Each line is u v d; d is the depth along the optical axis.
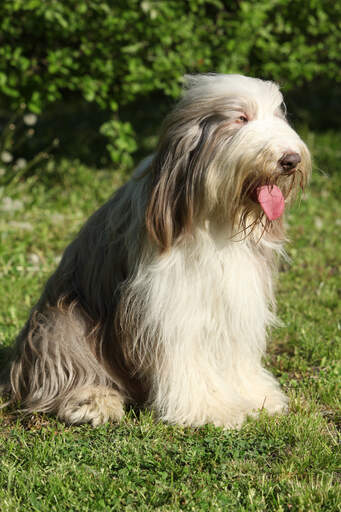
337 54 8.97
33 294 5.43
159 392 3.54
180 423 3.51
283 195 3.36
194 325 3.40
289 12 8.55
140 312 3.42
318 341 4.55
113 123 8.22
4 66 7.58
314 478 3.02
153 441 3.31
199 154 3.18
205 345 3.52
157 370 3.51
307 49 8.57
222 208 3.21
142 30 7.70
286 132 3.18
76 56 7.73
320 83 14.71
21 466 3.12
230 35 8.13
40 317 3.76
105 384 3.68
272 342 4.68
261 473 3.04
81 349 3.60
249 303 3.47
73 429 3.54
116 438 3.33
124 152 8.56
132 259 3.43
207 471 3.03
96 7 7.42
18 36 7.70
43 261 6.18
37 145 10.41
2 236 6.50
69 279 3.74
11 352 4.21
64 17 7.45
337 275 6.07
